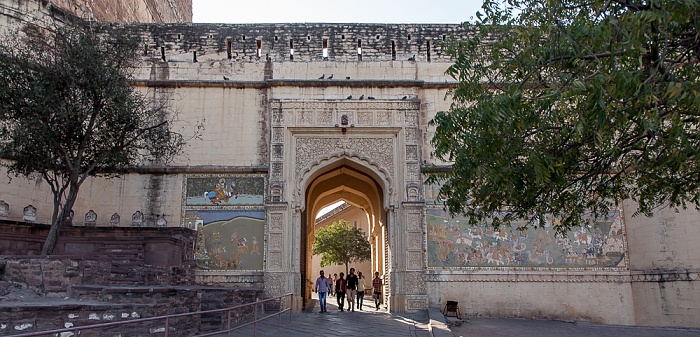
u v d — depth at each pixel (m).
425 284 14.48
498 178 7.19
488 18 8.48
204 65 15.86
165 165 15.12
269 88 15.76
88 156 12.54
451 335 9.44
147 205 14.88
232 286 14.10
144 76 15.66
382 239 17.12
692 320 13.49
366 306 18.91
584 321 14.33
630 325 14.17
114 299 7.86
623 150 7.89
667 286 14.02
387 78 15.80
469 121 7.30
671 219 14.27
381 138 15.50
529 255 14.76
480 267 14.65
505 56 8.57
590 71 7.06
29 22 15.12
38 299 7.80
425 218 14.88
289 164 15.23
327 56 16.05
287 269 14.45
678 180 7.98
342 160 15.54
